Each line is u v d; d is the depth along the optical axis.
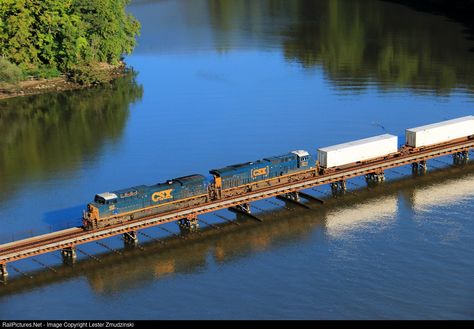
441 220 155.50
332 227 154.12
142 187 150.12
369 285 132.75
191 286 134.62
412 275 135.38
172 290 133.62
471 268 136.88
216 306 128.62
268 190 159.00
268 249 146.38
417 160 175.88
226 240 150.00
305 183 162.75
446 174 178.38
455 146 180.62
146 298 131.50
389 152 175.25
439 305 125.94
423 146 179.62
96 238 142.38
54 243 139.12
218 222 157.25
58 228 157.62
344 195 168.75
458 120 186.62
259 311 126.69
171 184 152.25
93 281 136.88
